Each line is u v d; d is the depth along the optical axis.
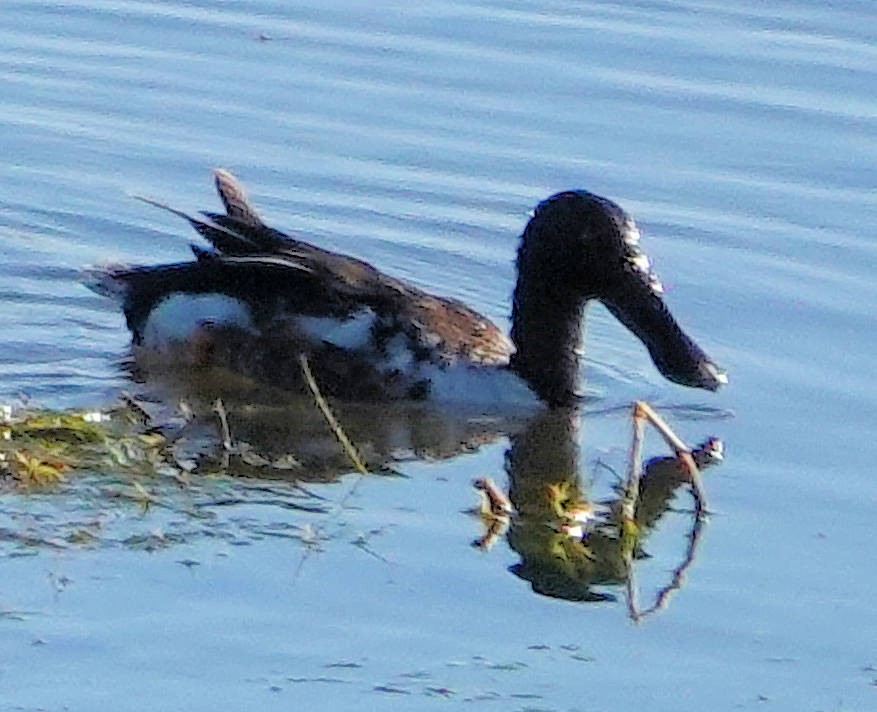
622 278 14.16
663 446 13.41
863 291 15.72
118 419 13.39
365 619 10.87
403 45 19.72
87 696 9.95
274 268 14.48
